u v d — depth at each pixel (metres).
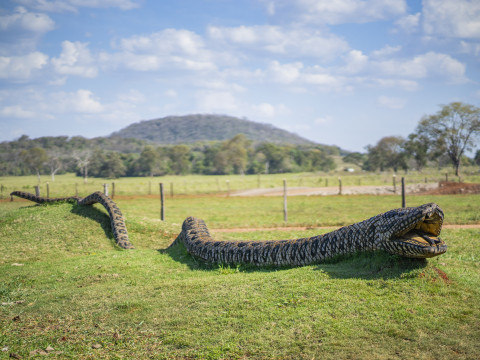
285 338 5.64
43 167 117.38
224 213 25.66
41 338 6.26
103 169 114.94
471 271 8.52
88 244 13.96
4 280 9.74
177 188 55.62
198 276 9.55
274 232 16.80
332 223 18.83
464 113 72.38
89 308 7.43
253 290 7.44
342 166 159.00
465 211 21.02
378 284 7.02
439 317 5.96
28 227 15.06
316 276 7.74
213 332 6.00
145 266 10.77
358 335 5.59
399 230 7.19
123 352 5.66
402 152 101.00
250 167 139.38
